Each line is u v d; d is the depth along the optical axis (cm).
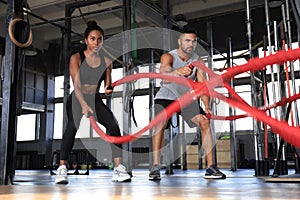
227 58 579
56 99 1260
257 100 387
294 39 594
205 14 968
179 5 959
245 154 986
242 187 206
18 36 277
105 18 1050
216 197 142
